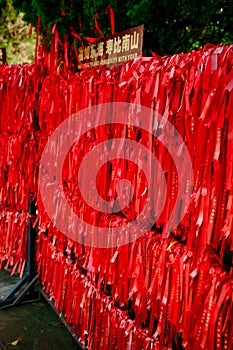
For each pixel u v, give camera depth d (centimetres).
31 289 318
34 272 320
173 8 238
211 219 128
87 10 265
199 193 130
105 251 198
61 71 253
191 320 145
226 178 120
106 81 184
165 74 142
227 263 148
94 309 220
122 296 191
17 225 315
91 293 221
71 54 257
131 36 183
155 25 245
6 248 322
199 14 234
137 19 238
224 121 120
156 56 151
